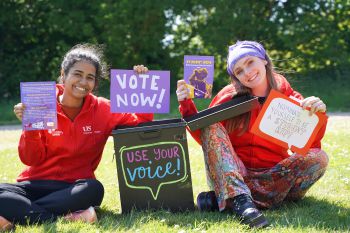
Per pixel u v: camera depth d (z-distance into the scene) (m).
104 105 3.83
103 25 18.50
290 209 3.63
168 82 3.64
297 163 3.53
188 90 3.58
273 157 3.71
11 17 19.31
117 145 3.46
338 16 18.17
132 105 3.63
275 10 18.44
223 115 3.37
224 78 17.83
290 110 3.42
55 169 3.62
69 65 3.62
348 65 18.16
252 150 3.68
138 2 17.81
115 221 3.31
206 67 3.74
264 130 3.43
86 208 3.41
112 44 18.28
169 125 3.45
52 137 3.61
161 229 3.06
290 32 17.89
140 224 3.17
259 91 3.66
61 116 3.62
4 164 6.22
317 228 3.05
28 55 19.69
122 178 3.46
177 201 3.49
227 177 3.31
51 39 19.94
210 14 18.53
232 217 3.29
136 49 18.83
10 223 3.19
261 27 18.00
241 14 17.64
